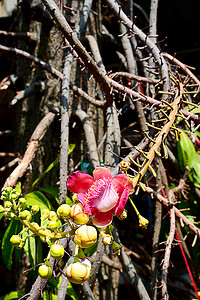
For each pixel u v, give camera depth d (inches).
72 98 56.4
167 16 89.0
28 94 54.3
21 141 62.0
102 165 45.2
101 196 27.5
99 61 50.9
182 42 89.1
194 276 54.0
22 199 28.8
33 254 40.9
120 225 77.9
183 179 52.2
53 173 55.7
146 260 68.8
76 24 56.4
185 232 58.4
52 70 49.1
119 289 80.7
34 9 55.1
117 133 47.3
